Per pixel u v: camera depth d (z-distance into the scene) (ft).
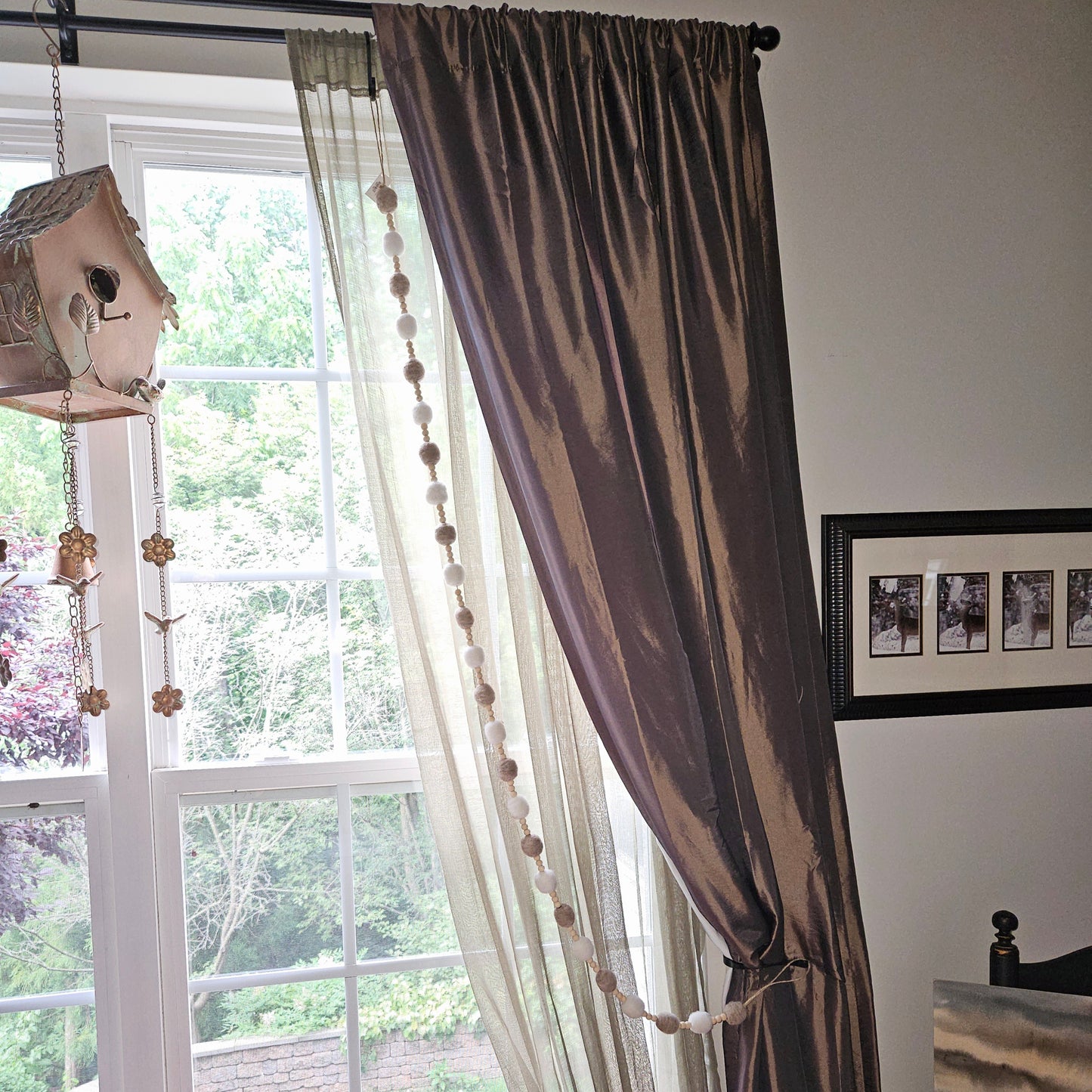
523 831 4.62
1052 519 5.60
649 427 4.61
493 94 4.50
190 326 5.15
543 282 4.49
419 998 5.22
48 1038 4.84
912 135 5.42
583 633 4.50
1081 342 5.69
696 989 4.87
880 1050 5.44
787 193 5.26
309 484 5.28
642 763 4.49
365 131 4.64
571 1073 4.60
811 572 4.98
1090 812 5.68
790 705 4.69
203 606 5.12
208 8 4.68
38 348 3.58
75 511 4.30
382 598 5.11
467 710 4.65
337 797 5.15
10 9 4.50
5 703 4.86
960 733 5.53
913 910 5.47
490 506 4.91
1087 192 5.68
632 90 4.72
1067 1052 4.60
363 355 4.58
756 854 4.57
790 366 5.22
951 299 5.49
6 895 4.81
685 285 4.73
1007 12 5.54
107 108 4.87
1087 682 5.67
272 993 5.08
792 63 5.25
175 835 4.94
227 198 5.19
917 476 5.47
